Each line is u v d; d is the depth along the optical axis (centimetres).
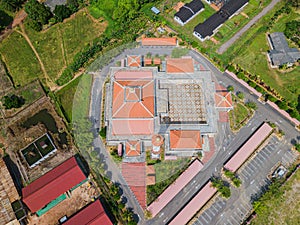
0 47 9650
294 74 9338
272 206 7388
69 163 7544
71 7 10194
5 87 8912
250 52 9719
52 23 10056
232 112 8650
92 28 10050
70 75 9100
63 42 9762
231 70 9219
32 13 9712
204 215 7269
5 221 6812
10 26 10019
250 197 7519
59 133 8294
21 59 9438
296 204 7456
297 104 8806
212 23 9919
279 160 8019
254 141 8162
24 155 7925
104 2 10231
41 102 8712
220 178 7731
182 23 10175
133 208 7300
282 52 9456
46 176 7388
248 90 9044
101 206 7050
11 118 8462
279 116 8656
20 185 7581
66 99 8800
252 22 10312
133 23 10119
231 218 7262
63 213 7256
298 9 10669
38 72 9206
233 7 10238
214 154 8025
